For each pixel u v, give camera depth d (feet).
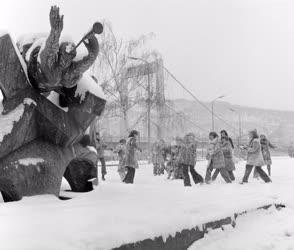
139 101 112.47
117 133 116.98
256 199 18.44
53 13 13.64
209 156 40.86
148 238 10.57
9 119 14.01
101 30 14.21
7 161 13.89
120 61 112.98
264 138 50.98
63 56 14.23
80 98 16.40
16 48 14.65
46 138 15.78
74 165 17.88
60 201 13.93
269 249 13.60
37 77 14.69
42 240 8.57
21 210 11.75
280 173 56.59
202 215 13.75
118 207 12.88
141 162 107.96
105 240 9.33
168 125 110.73
